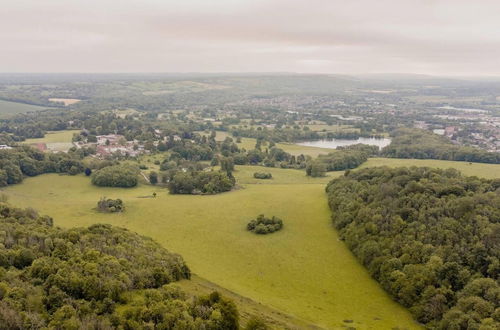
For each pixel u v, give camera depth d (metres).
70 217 131.25
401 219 98.06
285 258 103.25
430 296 76.31
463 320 67.25
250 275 94.44
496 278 75.31
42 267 62.25
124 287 61.19
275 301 81.25
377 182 128.50
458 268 78.94
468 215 90.38
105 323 51.94
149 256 78.19
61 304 55.06
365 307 80.81
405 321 75.75
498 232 82.31
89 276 60.16
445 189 103.56
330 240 112.88
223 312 58.22
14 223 86.38
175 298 62.62
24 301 52.91
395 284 82.88
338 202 127.19
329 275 94.38
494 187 107.75
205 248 109.75
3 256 65.06
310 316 75.94
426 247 86.19
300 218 128.75
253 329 59.88
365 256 97.25
